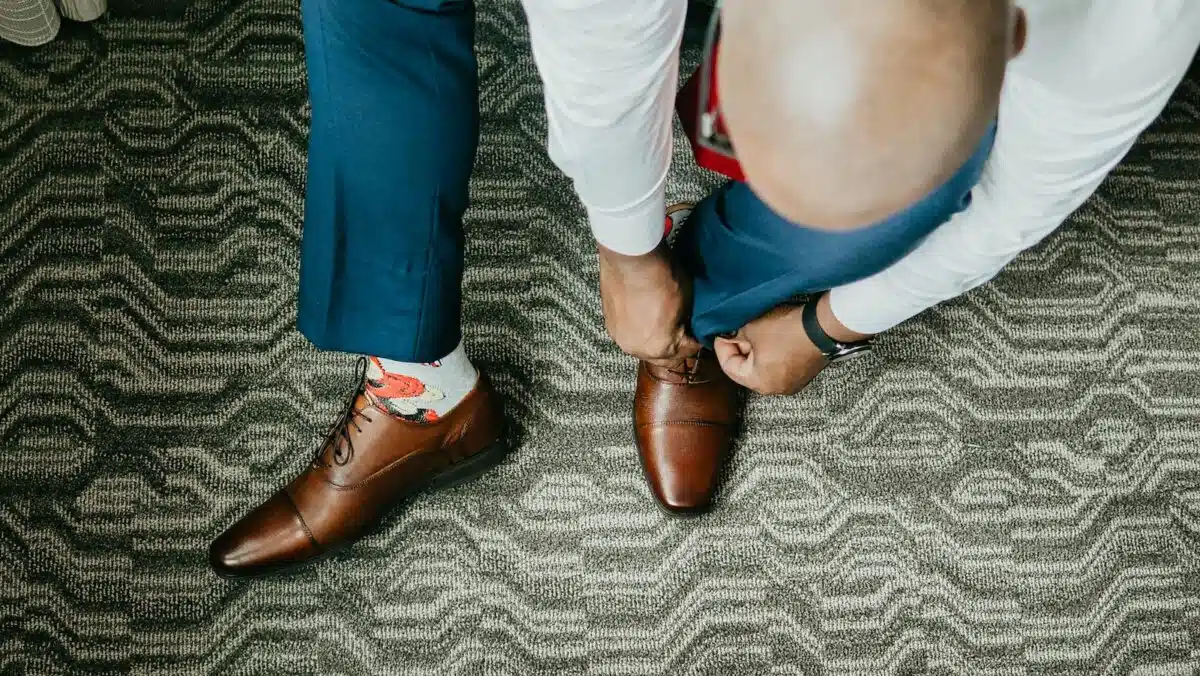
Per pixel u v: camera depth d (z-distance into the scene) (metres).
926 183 0.40
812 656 1.24
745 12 0.39
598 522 1.26
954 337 1.33
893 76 0.37
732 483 1.28
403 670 1.21
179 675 1.20
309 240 0.90
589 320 1.32
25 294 1.28
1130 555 1.28
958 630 1.25
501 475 1.27
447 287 0.94
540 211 1.34
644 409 1.23
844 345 1.04
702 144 0.54
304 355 1.29
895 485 1.29
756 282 1.01
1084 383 1.33
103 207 1.31
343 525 1.18
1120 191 1.39
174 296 1.29
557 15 0.53
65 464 1.24
